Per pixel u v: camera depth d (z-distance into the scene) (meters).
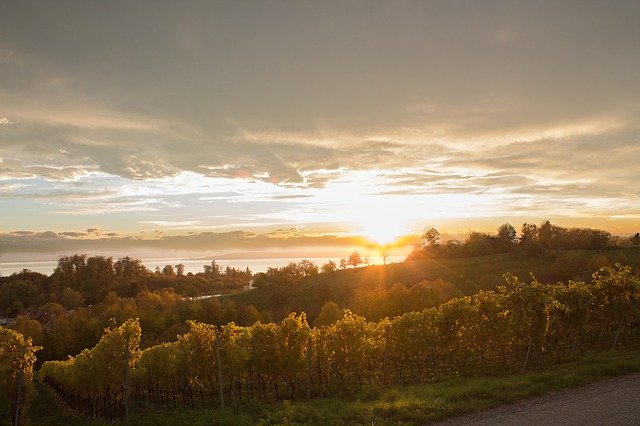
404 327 30.58
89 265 158.62
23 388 22.81
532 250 100.94
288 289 105.69
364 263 139.75
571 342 35.03
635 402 14.30
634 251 96.19
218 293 165.62
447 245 123.31
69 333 74.94
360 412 15.94
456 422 13.81
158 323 79.56
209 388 32.41
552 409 14.18
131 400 38.62
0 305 125.88
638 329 35.75
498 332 28.00
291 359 27.45
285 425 15.70
